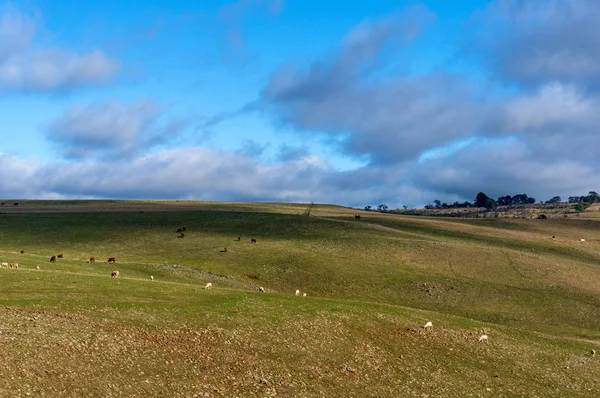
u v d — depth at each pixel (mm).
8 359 27500
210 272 79000
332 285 77875
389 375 36031
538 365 42594
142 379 29141
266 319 41625
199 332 36938
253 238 102875
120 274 66125
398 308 52500
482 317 67188
